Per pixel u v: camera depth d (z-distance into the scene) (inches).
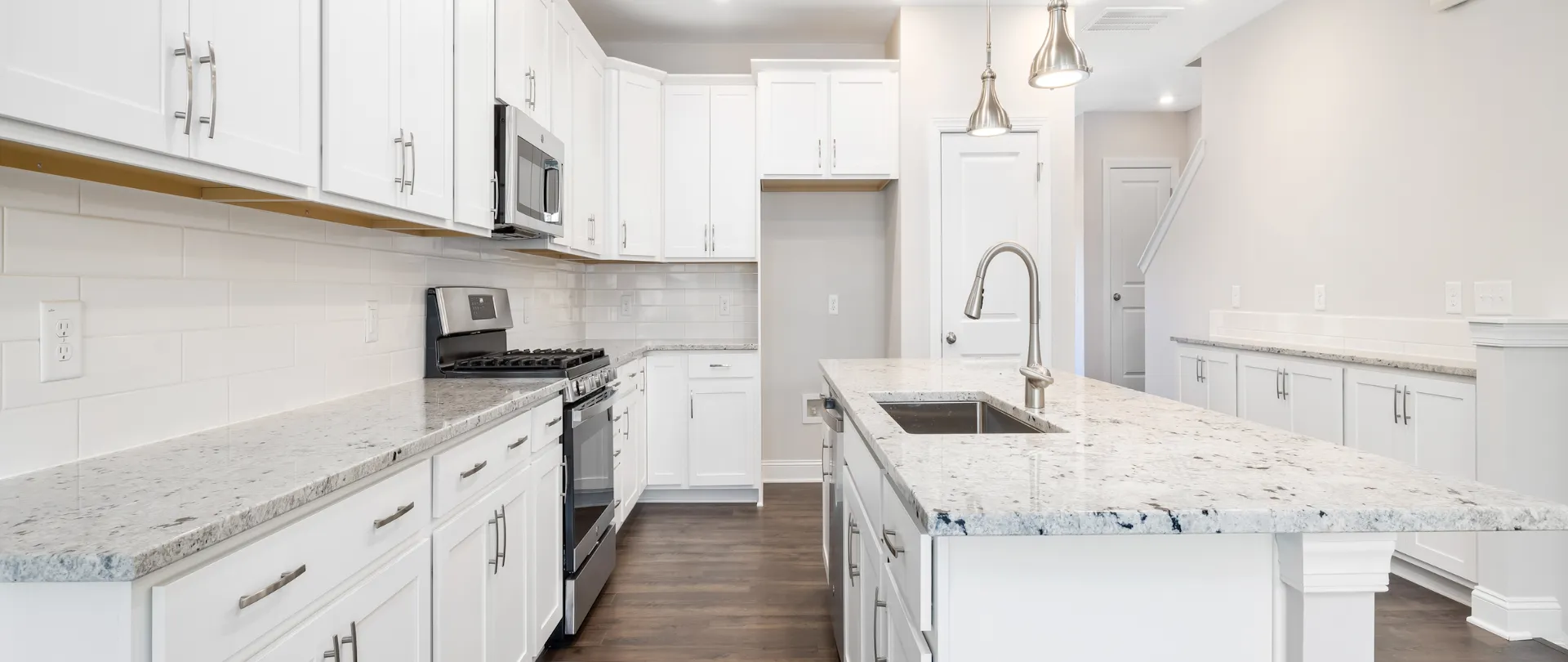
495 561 65.7
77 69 34.6
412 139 68.2
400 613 48.8
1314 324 138.9
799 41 171.8
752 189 157.1
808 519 144.3
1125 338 248.4
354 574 43.3
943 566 34.4
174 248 52.4
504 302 110.0
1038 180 153.9
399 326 84.9
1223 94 166.2
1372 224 125.9
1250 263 157.0
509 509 70.0
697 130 156.6
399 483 48.8
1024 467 39.6
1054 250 155.3
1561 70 96.9
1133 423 53.9
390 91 64.6
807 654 87.5
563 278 152.1
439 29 74.2
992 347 155.1
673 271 169.2
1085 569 34.5
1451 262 111.6
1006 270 154.7
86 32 35.1
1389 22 122.5
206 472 41.2
